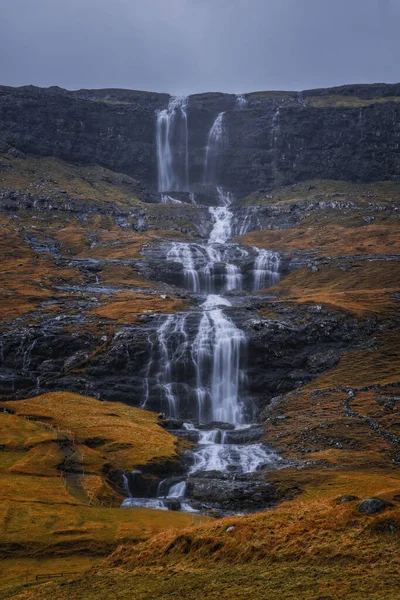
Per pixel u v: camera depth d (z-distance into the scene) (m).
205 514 64.69
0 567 47.53
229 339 120.69
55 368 118.12
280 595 31.95
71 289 162.62
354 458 80.06
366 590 30.73
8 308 141.25
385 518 36.75
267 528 40.25
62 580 41.84
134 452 81.44
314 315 131.12
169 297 153.50
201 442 94.12
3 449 76.69
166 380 117.88
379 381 109.44
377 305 139.50
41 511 58.31
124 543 51.19
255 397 116.50
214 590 34.16
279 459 83.44
